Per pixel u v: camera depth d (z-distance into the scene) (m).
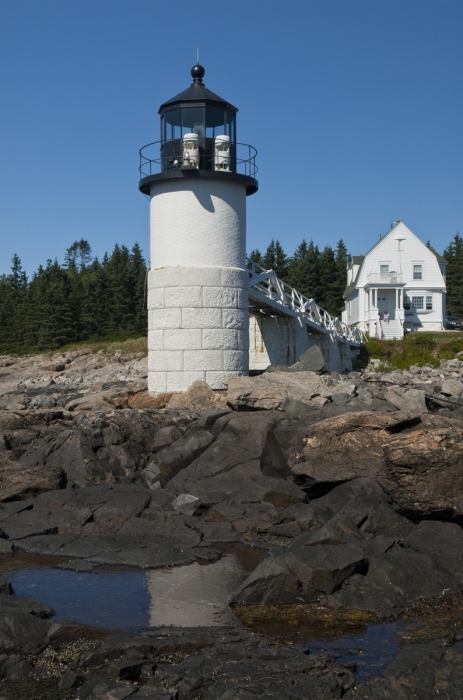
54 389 31.16
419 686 6.59
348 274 76.00
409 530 11.30
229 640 7.65
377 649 7.69
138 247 104.25
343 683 6.74
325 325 34.03
